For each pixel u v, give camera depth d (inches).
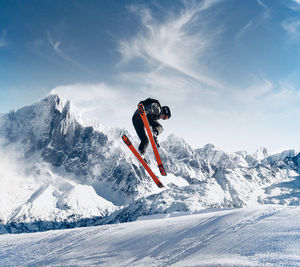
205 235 538.0
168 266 440.1
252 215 571.5
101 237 813.9
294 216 482.3
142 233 720.3
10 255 833.5
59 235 995.9
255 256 354.9
